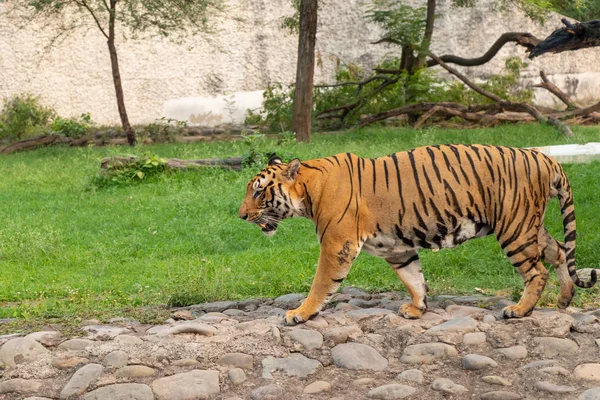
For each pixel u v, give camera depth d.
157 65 23.20
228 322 5.99
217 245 9.11
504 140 15.36
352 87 21.62
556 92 20.45
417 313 5.85
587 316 5.67
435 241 5.65
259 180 5.74
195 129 21.47
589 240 8.16
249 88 24.09
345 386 5.02
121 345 5.44
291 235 9.43
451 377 5.07
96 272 8.19
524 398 4.74
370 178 5.62
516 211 5.50
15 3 21.05
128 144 18.67
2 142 20.69
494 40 25.03
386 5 22.77
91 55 22.58
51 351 5.49
